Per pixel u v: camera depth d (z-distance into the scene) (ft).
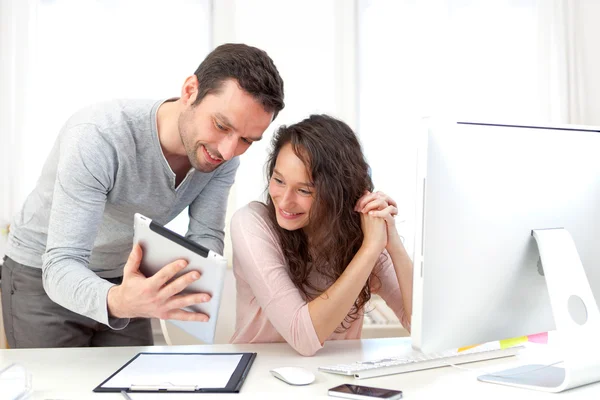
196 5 10.39
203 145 4.91
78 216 4.66
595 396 3.47
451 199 3.46
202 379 3.75
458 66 10.87
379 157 10.78
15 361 4.27
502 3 10.95
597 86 11.05
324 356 4.46
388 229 5.04
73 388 3.65
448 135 3.44
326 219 4.94
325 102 10.67
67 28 10.12
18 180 9.91
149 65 10.30
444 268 3.48
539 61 10.93
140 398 3.45
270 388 3.66
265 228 5.03
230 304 8.73
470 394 3.53
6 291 5.90
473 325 3.64
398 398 3.43
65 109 10.14
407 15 10.81
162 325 6.34
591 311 3.68
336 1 10.59
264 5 10.59
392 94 10.80
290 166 4.80
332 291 4.51
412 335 3.50
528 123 3.77
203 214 6.13
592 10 11.03
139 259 3.88
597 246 4.03
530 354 4.54
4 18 9.91
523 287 3.80
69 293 4.18
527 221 3.73
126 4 10.22
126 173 5.20
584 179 3.96
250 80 4.62
